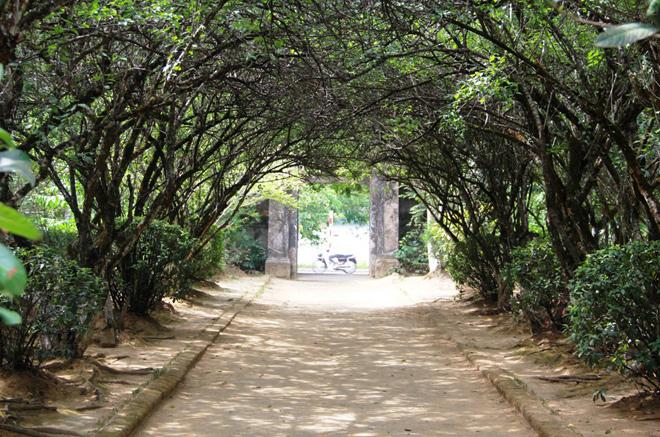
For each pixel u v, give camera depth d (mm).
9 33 4750
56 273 7566
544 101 10109
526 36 9242
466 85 9469
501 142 14453
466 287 22953
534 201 18266
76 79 9273
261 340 13227
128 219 10805
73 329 8141
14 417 6402
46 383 7594
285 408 8008
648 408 7141
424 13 9344
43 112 8336
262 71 11602
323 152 17719
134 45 10078
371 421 7473
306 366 10719
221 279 26188
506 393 8336
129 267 12711
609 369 7492
